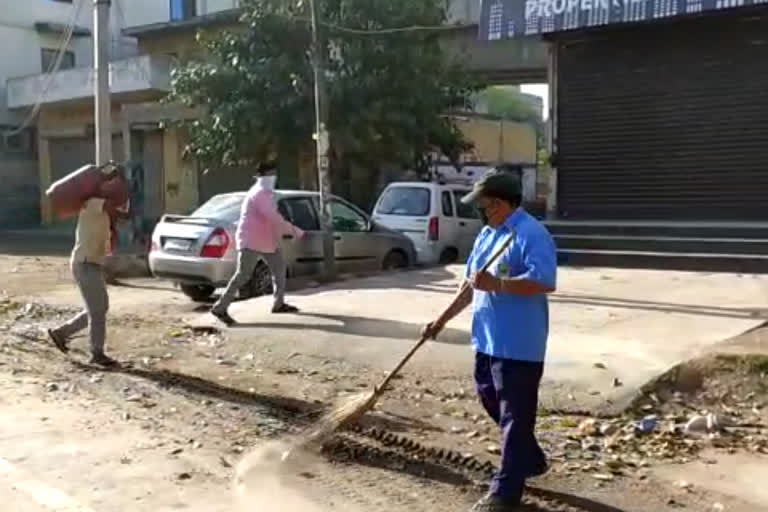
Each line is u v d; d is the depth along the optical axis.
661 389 6.50
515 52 21.77
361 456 5.24
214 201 12.30
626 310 9.29
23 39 33.31
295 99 18.45
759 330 7.84
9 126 33.00
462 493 4.64
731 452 5.32
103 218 7.89
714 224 13.28
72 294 13.27
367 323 9.12
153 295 13.18
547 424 5.94
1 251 23.00
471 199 4.37
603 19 14.51
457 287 11.36
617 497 4.56
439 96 19.62
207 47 20.11
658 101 15.01
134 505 4.45
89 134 31.52
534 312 4.27
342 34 18.64
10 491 4.65
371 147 19.00
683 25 14.55
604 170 15.77
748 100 14.02
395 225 15.48
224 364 8.06
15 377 7.44
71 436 5.67
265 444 5.50
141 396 6.77
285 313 9.78
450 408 6.39
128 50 33.34
